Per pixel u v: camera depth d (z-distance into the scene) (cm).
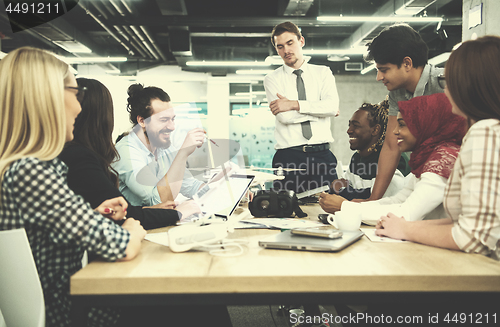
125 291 70
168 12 825
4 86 84
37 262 87
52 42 930
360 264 77
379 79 168
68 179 106
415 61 156
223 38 1133
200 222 115
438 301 71
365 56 174
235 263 79
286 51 249
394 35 156
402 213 118
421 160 126
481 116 92
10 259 80
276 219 140
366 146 223
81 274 71
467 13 388
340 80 1220
